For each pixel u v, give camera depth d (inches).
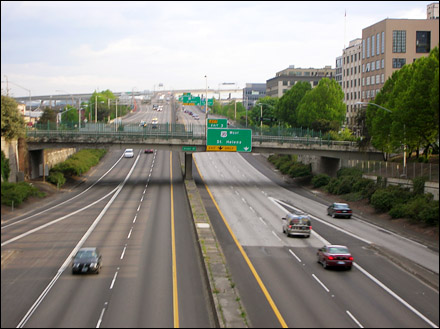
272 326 944.3
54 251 1572.3
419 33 4507.9
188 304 1093.8
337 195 2888.8
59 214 2245.3
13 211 2300.7
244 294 1144.2
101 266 1397.6
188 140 3169.3
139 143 3179.1
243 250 1595.7
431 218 1849.2
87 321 980.6
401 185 2338.8
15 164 2901.1
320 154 3221.0
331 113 4133.9
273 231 1926.7
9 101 2812.5
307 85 4906.5
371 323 966.4
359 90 5329.7
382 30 4606.3
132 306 1072.2
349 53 5664.4
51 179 3120.1
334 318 992.9
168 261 1460.4
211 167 4165.8
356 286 1219.9
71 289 1189.1
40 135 3132.4
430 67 2349.9
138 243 1688.0
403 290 1190.3
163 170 3914.9
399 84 2711.6
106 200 2652.6
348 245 1689.2
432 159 2630.4
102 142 3169.3
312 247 1658.5
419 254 1539.1
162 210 2345.0
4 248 1605.6
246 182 3459.6
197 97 4613.7
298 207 2524.6
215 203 2566.4
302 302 1091.9
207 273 1299.2
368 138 3105.3
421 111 2336.4
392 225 2016.5
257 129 3491.6
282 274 1320.1
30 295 1144.2
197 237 1769.2
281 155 4495.6
